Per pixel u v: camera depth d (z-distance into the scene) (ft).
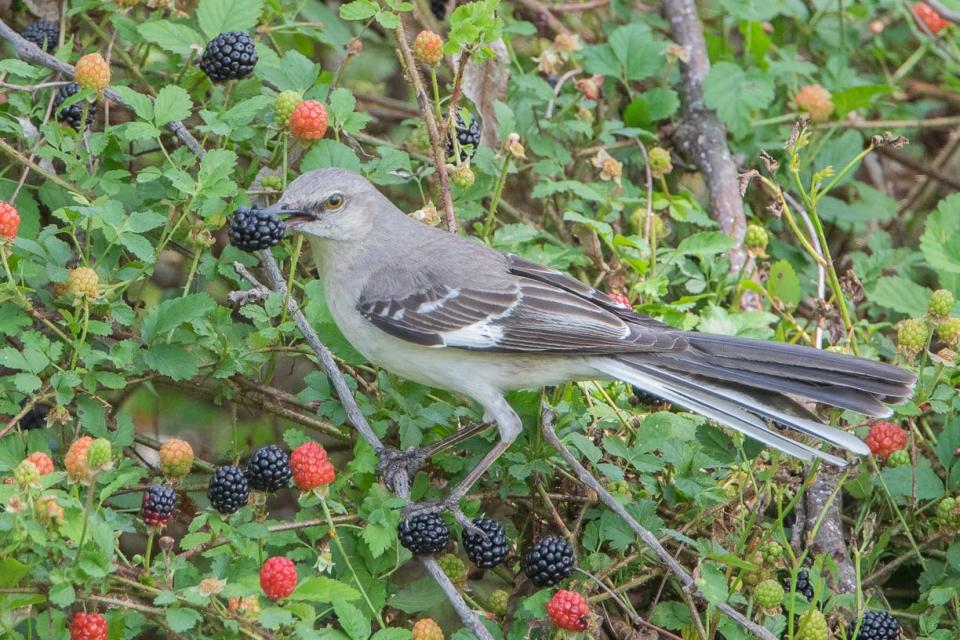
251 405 34.35
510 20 44.86
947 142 50.75
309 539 30.09
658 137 43.96
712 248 37.93
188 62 36.01
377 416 33.12
